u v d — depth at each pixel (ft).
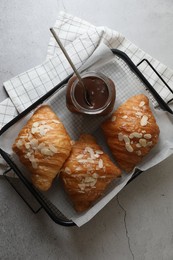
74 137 1.68
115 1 1.83
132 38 1.83
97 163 1.57
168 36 1.83
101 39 1.76
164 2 1.83
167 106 1.66
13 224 1.76
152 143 1.60
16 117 1.62
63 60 1.75
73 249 1.77
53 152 1.53
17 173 1.62
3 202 1.75
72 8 1.82
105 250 1.78
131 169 1.65
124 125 1.58
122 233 1.78
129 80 1.70
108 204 1.79
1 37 1.80
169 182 1.80
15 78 1.74
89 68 1.69
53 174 1.55
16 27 1.81
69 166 1.57
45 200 1.68
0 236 1.75
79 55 1.76
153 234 1.79
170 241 1.79
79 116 1.68
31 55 1.80
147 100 1.63
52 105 1.67
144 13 1.83
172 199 1.79
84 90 1.51
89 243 1.78
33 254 1.76
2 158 1.71
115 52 1.68
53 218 1.60
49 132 1.54
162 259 1.78
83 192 1.57
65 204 1.65
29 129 1.56
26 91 1.74
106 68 1.70
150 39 1.84
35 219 1.76
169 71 1.77
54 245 1.77
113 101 1.54
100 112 1.51
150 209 1.79
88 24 1.79
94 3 1.83
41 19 1.81
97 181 1.57
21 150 1.55
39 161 1.53
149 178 1.80
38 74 1.75
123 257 1.78
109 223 1.78
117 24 1.84
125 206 1.79
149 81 1.77
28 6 1.82
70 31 1.79
